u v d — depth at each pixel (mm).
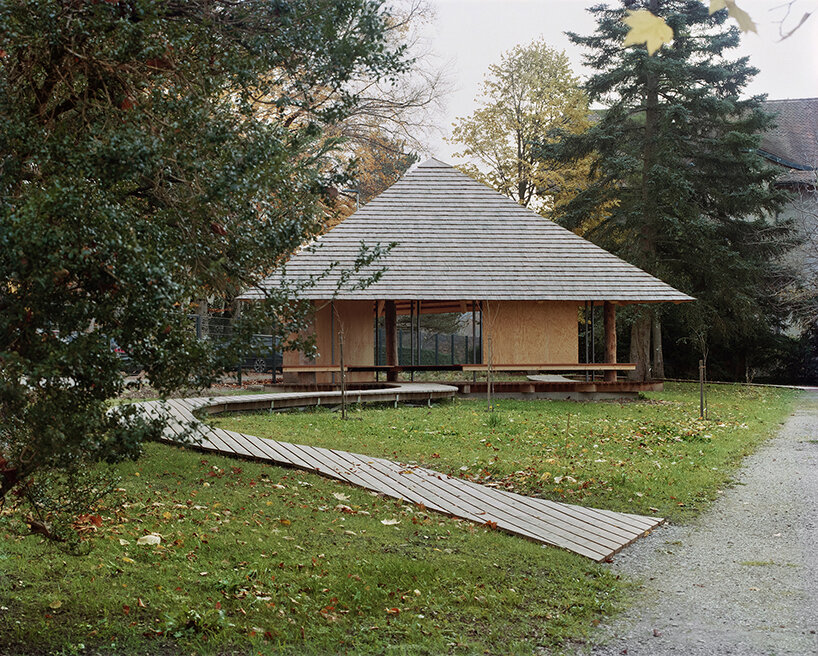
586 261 21906
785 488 9828
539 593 5797
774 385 30531
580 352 33656
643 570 6551
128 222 3639
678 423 15672
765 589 6020
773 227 30188
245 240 4172
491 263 21406
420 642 4734
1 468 3895
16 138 3729
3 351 3428
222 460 9977
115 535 6285
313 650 4512
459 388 20828
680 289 28531
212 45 4391
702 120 29375
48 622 4691
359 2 4590
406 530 7262
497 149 36062
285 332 4383
